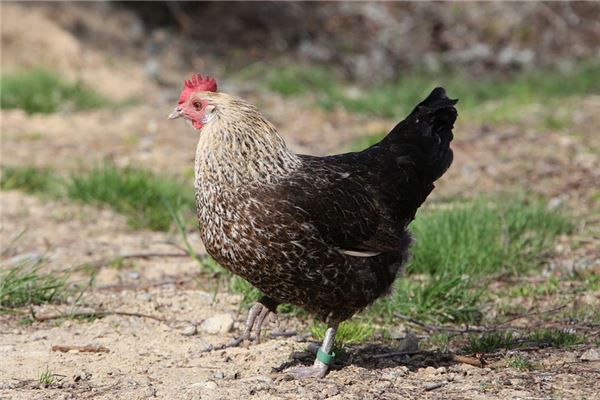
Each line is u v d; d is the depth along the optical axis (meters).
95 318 9.49
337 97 21.36
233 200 7.24
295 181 7.37
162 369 8.00
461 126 18.77
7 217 13.16
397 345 8.87
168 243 11.56
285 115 20.45
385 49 27.67
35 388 7.51
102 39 24.78
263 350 8.50
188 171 15.55
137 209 13.42
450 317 9.52
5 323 9.30
